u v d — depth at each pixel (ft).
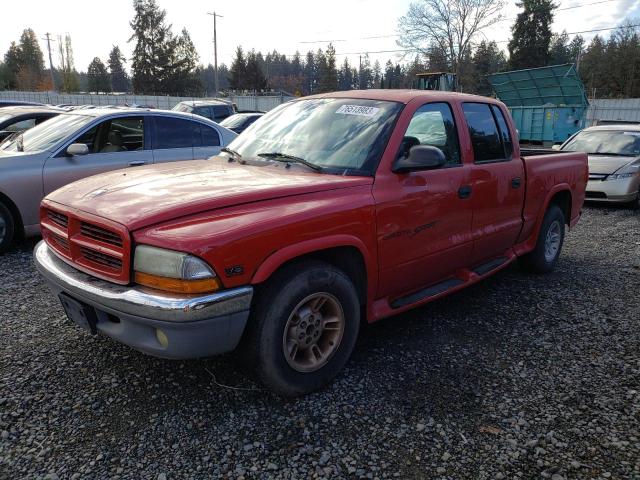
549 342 13.34
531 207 17.17
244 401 10.36
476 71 185.98
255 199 9.90
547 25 212.43
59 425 9.46
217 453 8.86
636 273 19.31
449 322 14.51
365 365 11.94
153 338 9.11
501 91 79.36
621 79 188.55
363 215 10.97
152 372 11.32
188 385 10.85
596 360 12.42
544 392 10.97
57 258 10.97
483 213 14.67
